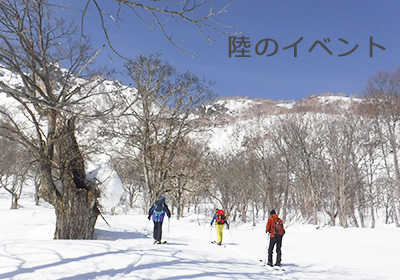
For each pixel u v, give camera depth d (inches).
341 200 1279.5
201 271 249.0
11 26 218.4
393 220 1899.6
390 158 1690.5
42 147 460.4
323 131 1393.9
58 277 209.8
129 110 1017.5
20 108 470.6
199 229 714.2
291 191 1674.5
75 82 359.9
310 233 828.0
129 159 1161.4
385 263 391.2
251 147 1524.4
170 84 1084.5
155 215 440.5
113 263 256.8
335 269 336.5
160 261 278.1
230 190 1373.0
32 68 279.6
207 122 1197.7
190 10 148.6
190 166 1266.0
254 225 1422.2
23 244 316.5
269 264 334.6
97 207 547.8
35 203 1962.4
